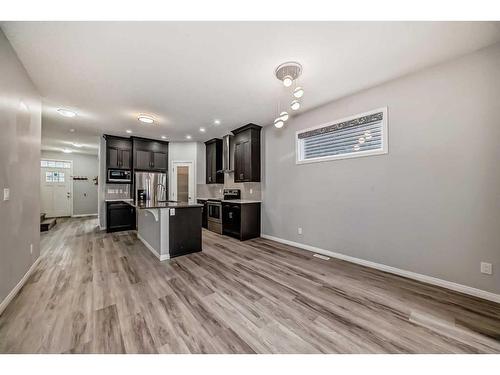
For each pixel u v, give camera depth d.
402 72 2.51
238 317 1.80
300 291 2.26
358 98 3.05
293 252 3.64
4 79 1.90
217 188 6.30
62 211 8.00
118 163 5.48
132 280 2.51
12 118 2.06
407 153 2.59
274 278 2.58
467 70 2.18
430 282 2.42
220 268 2.90
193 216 3.59
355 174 3.11
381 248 2.83
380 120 2.85
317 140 3.76
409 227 2.58
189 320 1.75
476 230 2.14
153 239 3.57
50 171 7.80
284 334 1.59
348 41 1.96
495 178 2.04
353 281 2.50
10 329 1.61
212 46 2.03
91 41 1.95
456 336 1.57
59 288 2.29
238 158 5.05
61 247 3.88
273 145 4.49
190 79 2.63
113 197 5.62
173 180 6.23
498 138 2.03
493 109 2.05
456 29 1.82
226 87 2.85
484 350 1.44
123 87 2.83
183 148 6.33
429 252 2.43
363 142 3.09
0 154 1.84
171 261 3.17
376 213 2.88
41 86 2.77
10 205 2.03
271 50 2.09
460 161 2.22
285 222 4.23
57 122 4.35
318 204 3.63
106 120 4.22
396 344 1.49
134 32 1.84
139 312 1.86
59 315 1.80
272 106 3.54
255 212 4.75
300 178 3.94
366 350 1.44
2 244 1.87
